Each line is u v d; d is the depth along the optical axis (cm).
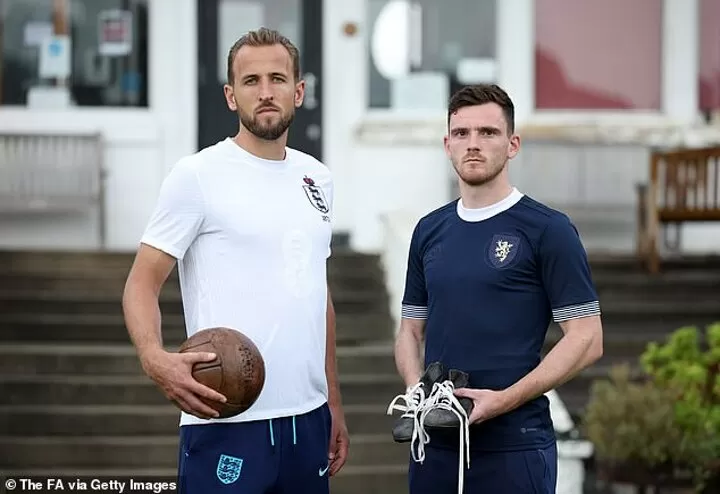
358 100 1414
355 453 968
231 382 495
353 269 1231
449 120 534
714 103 1445
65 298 1152
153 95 1416
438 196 1400
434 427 510
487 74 1432
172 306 1142
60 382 1027
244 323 522
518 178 1373
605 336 1145
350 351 1069
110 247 1403
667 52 1437
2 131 1379
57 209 1375
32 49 1418
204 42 1427
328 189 556
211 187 524
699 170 1232
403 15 1427
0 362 1062
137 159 1405
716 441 808
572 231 521
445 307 527
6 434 998
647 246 1270
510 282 519
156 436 998
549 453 525
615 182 1376
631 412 831
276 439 527
